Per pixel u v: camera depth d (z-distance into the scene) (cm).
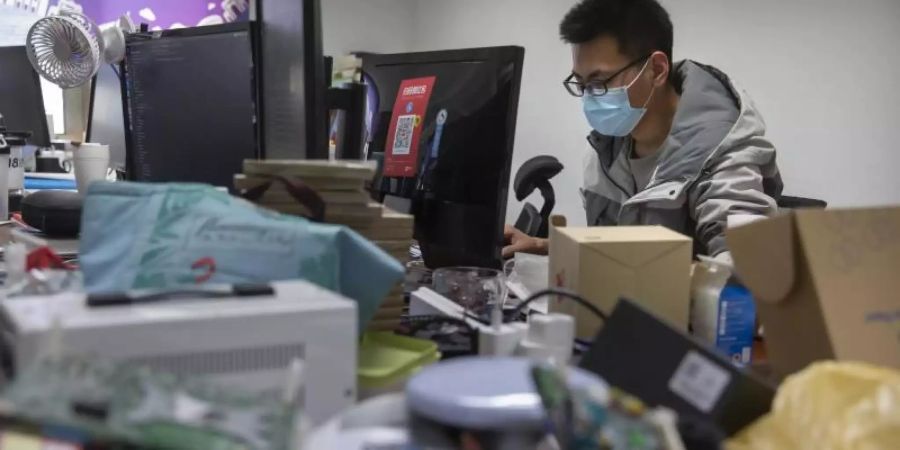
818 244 75
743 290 99
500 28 433
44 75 215
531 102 418
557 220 113
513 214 363
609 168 233
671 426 48
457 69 141
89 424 42
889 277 76
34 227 153
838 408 59
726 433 61
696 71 204
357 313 70
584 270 98
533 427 55
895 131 261
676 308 101
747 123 195
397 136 151
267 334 61
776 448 60
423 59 150
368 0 474
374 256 79
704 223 182
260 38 133
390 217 97
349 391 65
